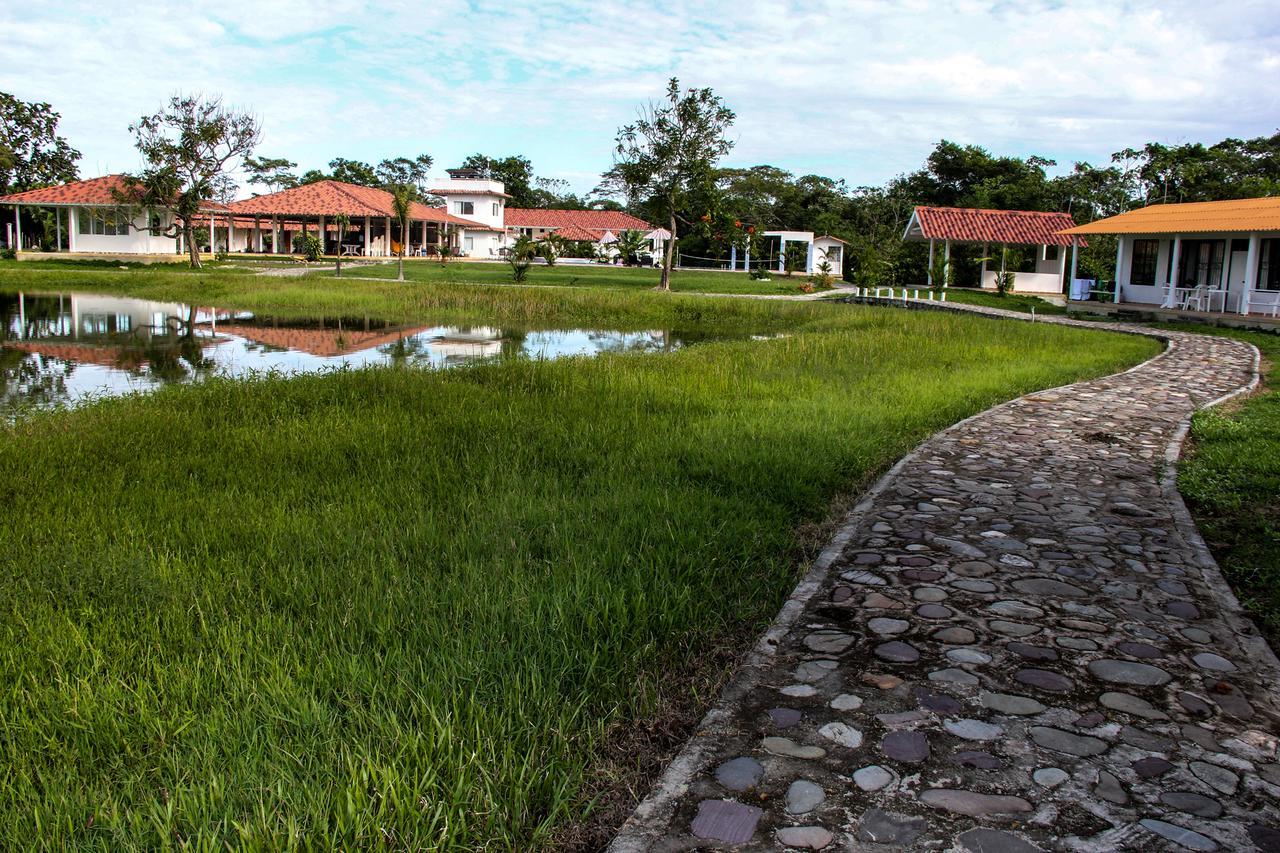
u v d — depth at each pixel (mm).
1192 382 12234
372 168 89062
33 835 2568
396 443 7504
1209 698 3400
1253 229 20641
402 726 3055
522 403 9312
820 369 12359
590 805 2754
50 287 32281
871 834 2594
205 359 16344
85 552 4816
